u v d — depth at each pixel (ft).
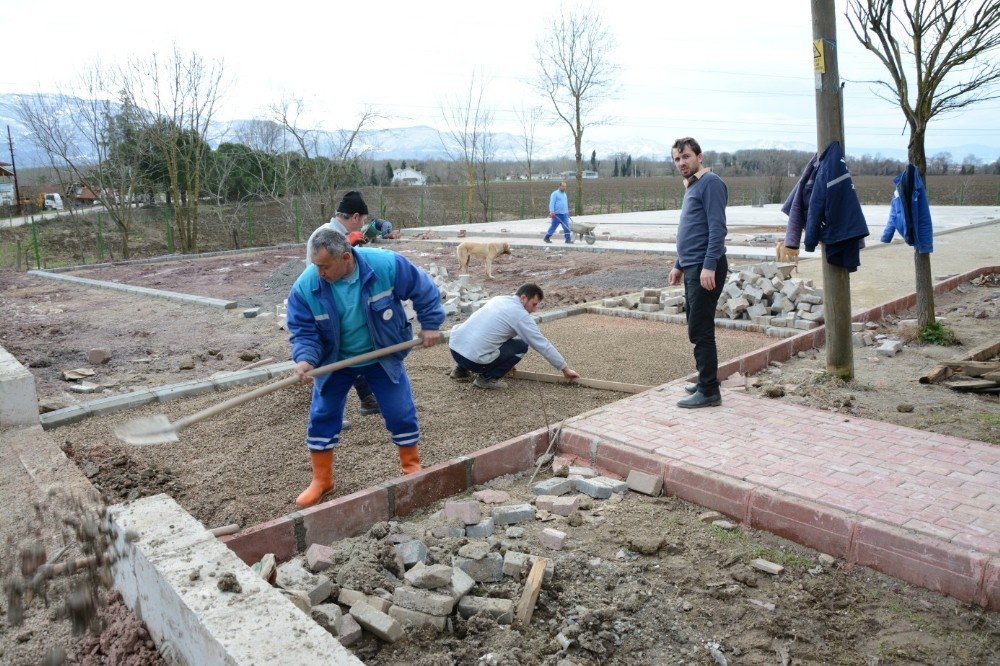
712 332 18.26
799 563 12.23
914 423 17.69
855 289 36.58
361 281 14.42
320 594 10.76
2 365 20.24
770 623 10.65
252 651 7.73
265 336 32.48
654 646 10.33
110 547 11.09
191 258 72.28
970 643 10.14
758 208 127.03
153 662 9.59
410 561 11.78
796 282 29.63
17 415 19.16
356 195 19.83
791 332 27.43
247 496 15.16
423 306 15.30
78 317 39.32
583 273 49.11
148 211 115.34
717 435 16.51
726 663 9.96
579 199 128.16
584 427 17.10
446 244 73.36
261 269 59.72
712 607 11.10
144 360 28.45
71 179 90.12
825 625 10.68
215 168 103.14
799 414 17.95
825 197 19.75
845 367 21.15
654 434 16.61
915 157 24.86
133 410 21.58
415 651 10.07
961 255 49.70
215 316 37.83
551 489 14.85
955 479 13.88
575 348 27.17
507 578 11.71
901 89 24.14
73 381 25.53
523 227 94.58
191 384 23.45
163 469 16.51
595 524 13.61
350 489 15.29
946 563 11.16
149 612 9.95
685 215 18.17
